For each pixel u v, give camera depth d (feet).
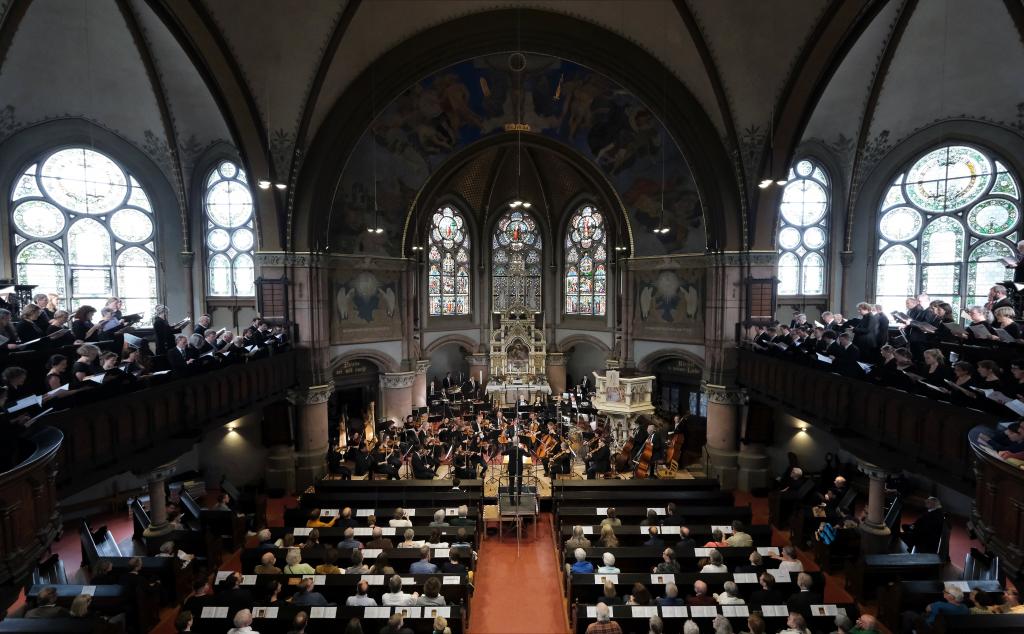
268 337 66.74
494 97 79.77
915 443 38.96
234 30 58.65
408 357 91.45
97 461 38.60
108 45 62.75
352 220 79.51
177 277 80.38
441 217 104.73
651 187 82.07
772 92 64.69
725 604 34.45
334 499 58.23
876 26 61.52
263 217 70.79
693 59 67.15
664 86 70.54
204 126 75.15
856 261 80.84
